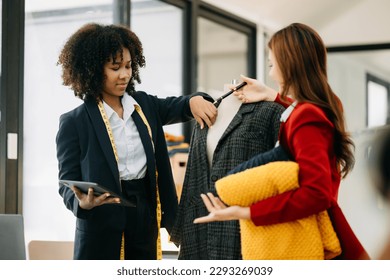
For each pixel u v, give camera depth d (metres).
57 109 3.54
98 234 1.86
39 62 3.42
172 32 5.07
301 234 1.37
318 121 1.38
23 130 3.24
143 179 1.97
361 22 5.95
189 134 5.26
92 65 1.94
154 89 4.83
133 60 2.08
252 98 1.79
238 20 5.96
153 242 1.98
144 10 4.66
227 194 1.39
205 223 1.79
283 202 1.33
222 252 1.69
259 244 1.39
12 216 1.72
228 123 1.84
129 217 1.91
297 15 6.03
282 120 1.49
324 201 1.32
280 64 1.49
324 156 1.35
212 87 5.64
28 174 3.30
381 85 5.90
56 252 2.48
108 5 4.15
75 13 3.78
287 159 1.45
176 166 4.19
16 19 3.22
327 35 6.03
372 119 5.92
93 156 1.88
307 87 1.44
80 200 1.75
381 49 5.91
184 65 5.23
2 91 3.14
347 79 6.00
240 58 6.10
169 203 2.07
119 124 1.97
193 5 5.26
